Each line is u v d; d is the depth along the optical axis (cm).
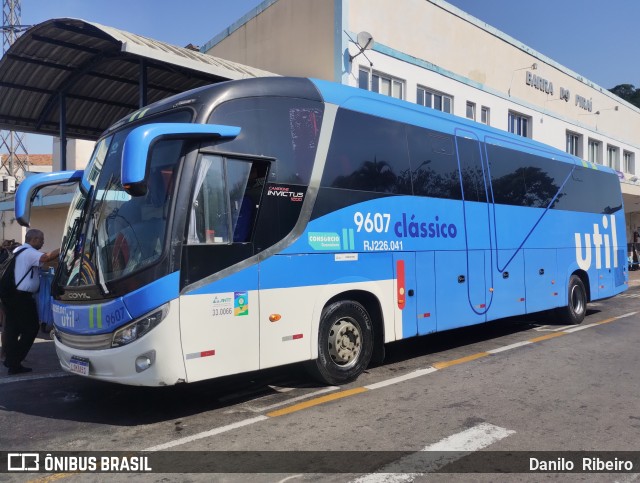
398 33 1580
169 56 986
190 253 511
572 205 1118
